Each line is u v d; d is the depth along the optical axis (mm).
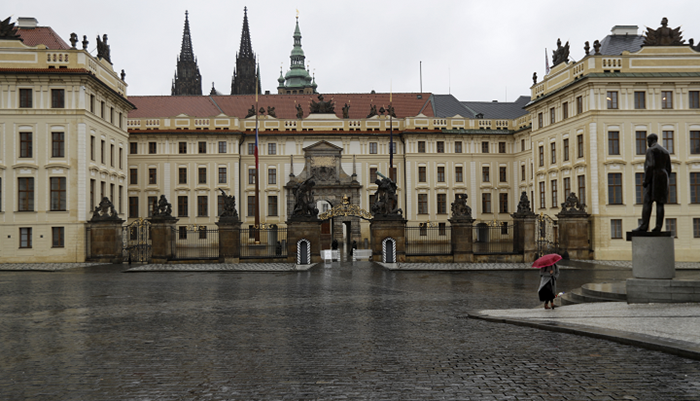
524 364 13055
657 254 21891
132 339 16609
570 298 25484
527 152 82125
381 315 21156
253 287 31594
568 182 59812
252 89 167625
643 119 54812
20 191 54219
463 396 10742
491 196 86812
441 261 49531
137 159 82688
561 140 61500
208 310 22688
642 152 54719
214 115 87938
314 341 16109
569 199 53969
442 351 14570
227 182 83562
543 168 66125
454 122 87000
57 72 53938
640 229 22672
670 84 54812
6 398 10938
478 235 86500
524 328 17766
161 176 82812
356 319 20188
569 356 13711
